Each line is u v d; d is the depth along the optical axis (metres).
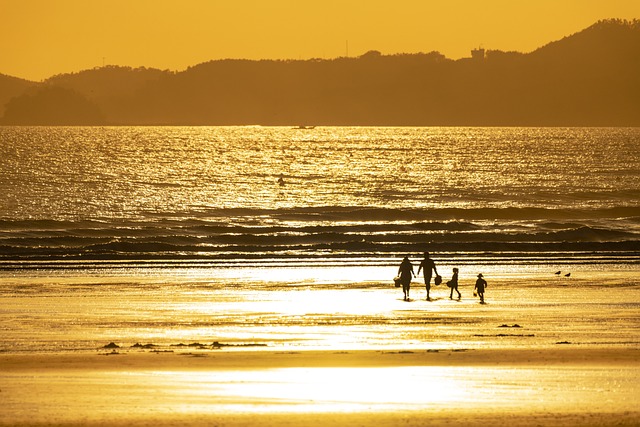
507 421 48.69
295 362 69.25
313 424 48.16
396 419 49.38
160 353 74.50
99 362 69.44
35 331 88.25
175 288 121.44
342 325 91.88
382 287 123.62
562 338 83.88
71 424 48.53
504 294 116.38
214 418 49.94
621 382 60.94
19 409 52.56
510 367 66.62
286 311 101.19
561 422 48.34
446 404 53.97
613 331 88.06
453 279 114.06
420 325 91.81
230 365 67.94
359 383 60.78
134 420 49.41
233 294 115.75
